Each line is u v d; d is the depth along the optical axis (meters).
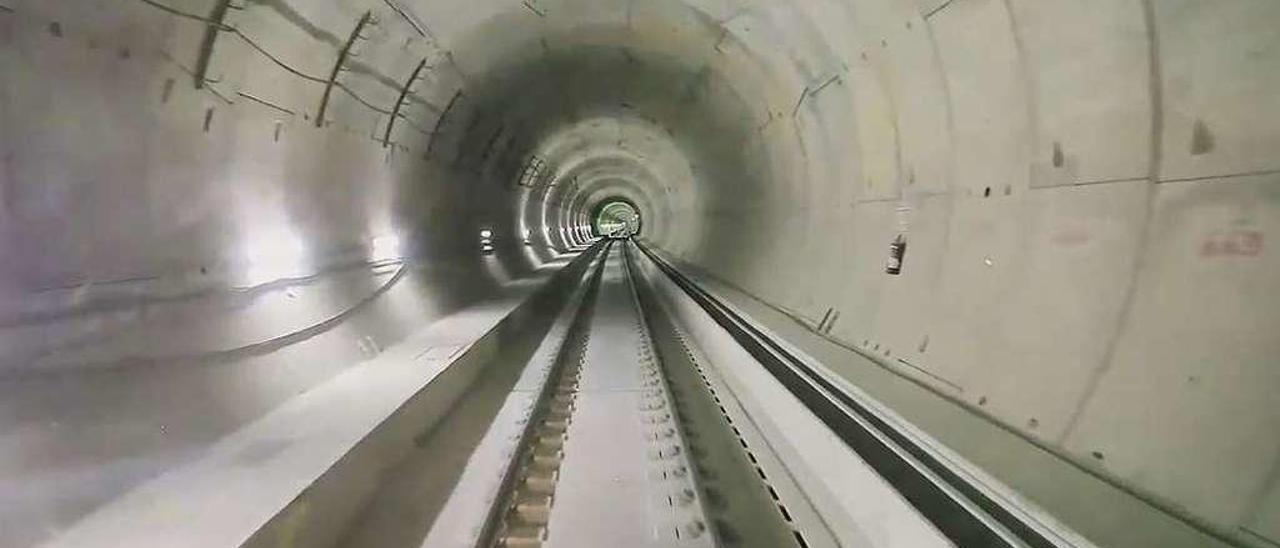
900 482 5.26
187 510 5.11
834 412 7.27
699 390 11.77
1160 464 4.41
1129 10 4.78
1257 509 3.78
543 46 14.94
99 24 5.83
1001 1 5.93
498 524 6.41
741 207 20.84
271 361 8.33
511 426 9.55
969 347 6.87
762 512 6.91
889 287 9.13
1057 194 5.82
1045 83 5.83
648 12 12.80
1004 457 5.23
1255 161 4.12
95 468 5.64
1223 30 4.22
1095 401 5.07
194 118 7.17
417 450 8.44
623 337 17.00
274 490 5.49
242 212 8.20
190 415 6.73
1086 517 4.21
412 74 11.85
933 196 8.09
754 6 10.38
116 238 6.39
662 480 7.64
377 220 12.48
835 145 11.35
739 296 18.02
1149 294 4.80
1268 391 3.90
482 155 19.58
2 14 5.15
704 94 17.06
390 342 11.80
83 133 5.96
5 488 5.17
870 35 8.30
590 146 33.03
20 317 5.51
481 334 12.91
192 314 7.28
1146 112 4.85
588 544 6.18
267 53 7.81
